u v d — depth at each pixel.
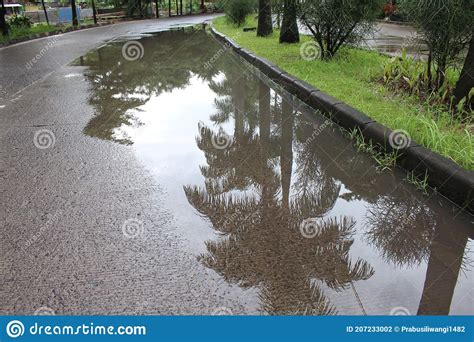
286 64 8.51
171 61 10.91
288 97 6.81
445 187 3.35
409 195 3.46
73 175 3.83
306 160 4.23
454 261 2.62
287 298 2.28
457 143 3.83
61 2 34.34
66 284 2.39
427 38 5.62
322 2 8.23
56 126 5.29
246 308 2.22
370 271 2.51
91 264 2.56
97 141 4.73
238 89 7.50
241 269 2.51
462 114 4.87
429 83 5.93
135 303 2.25
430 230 2.96
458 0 4.98
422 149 3.72
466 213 3.16
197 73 9.15
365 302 2.26
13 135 4.95
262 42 12.66
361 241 2.82
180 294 2.31
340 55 8.95
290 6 9.25
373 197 3.45
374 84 6.80
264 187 3.62
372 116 4.93
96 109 6.10
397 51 9.84
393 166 3.99
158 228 2.95
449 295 2.32
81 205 3.28
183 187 3.59
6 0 30.58
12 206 3.28
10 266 2.55
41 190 3.54
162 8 39.16
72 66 9.94
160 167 4.02
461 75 5.04
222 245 2.74
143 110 6.09
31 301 2.27
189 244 2.76
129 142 4.71
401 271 2.52
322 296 2.30
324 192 3.54
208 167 4.02
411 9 5.50
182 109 6.18
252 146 4.62
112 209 3.21
